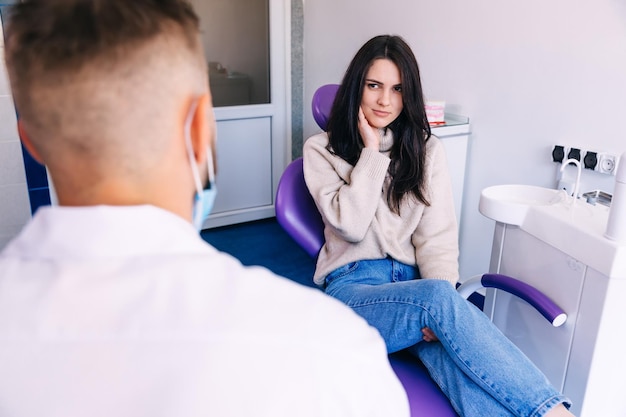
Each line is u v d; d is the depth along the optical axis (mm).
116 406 362
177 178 438
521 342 1479
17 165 2273
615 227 1169
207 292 386
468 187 2328
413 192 1550
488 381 1136
